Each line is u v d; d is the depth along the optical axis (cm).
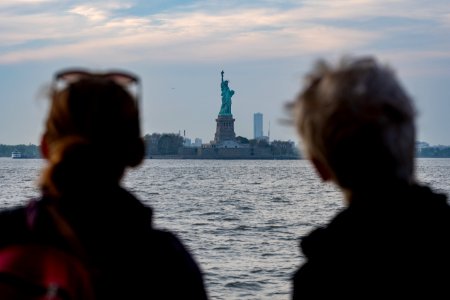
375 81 350
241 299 2286
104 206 354
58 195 355
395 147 348
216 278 2611
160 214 5428
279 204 6519
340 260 351
